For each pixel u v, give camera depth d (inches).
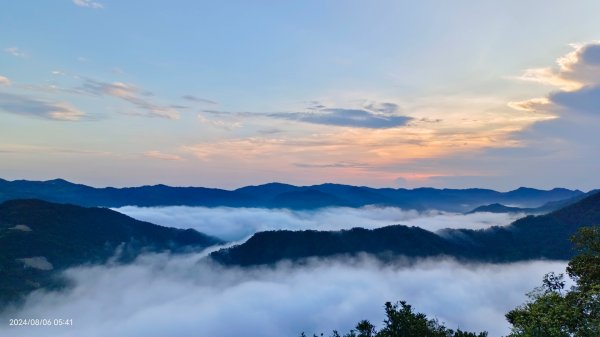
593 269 1122.7
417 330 1085.8
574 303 954.1
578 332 839.1
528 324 917.2
